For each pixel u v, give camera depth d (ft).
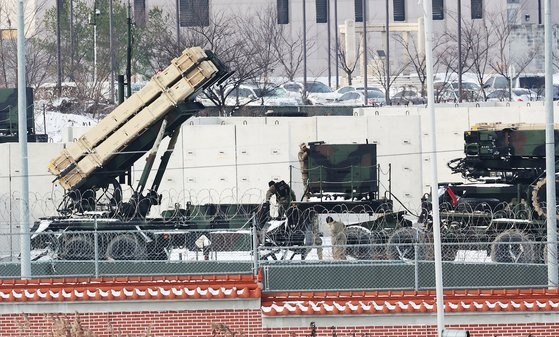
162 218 485.15
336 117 599.98
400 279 384.27
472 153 520.83
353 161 525.75
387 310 358.23
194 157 576.61
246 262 398.01
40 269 414.62
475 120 627.46
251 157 579.48
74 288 371.97
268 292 370.32
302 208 508.94
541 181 499.51
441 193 508.53
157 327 366.84
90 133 503.61
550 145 403.95
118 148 503.20
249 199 574.97
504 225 485.15
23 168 431.84
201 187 577.02
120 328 367.25
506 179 519.60
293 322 361.71
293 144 599.57
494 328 359.25
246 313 364.79
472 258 454.81
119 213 493.77
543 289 369.91
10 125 634.43
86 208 502.38
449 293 364.38
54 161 505.25
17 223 507.71
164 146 573.74
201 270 408.67
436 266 344.49
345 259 434.30
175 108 499.92
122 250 460.14
